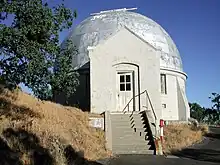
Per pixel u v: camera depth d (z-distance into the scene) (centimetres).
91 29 2952
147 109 2250
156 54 2298
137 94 2284
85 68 2697
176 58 2994
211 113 6022
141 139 1755
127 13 3120
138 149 1678
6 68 1081
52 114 1639
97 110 2275
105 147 1655
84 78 2708
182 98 2898
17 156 1045
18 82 1105
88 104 2623
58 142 1290
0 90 1584
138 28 2930
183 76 3081
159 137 1753
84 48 2828
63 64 1229
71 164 1179
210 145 2005
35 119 1443
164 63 2839
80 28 3047
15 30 1043
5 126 1229
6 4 1038
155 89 2269
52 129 1415
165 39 3014
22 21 1074
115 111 2205
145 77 2289
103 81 2309
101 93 2295
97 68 2323
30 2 1061
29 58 1077
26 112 1494
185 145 1959
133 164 1323
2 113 1368
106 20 3003
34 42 1085
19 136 1187
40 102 1755
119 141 1748
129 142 1736
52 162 1108
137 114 1989
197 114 6444
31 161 1054
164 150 1706
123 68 2320
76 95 2695
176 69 2931
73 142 1448
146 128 1838
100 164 1307
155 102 2258
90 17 3184
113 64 2322
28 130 1270
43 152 1136
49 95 1187
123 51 2328
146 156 1552
